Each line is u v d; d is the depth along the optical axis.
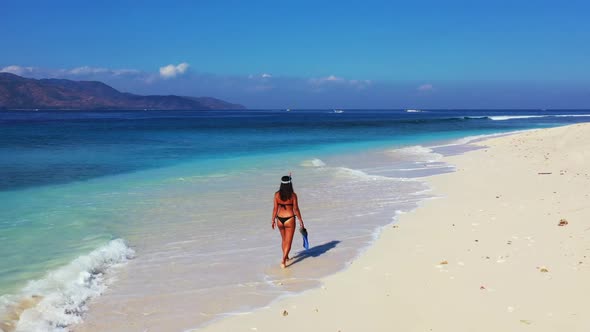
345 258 8.17
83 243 9.12
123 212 11.95
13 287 6.77
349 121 94.69
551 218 9.30
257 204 13.04
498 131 52.56
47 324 5.67
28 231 9.93
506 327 5.12
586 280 6.06
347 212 11.81
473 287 6.26
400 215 11.25
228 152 28.77
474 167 19.50
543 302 5.61
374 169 20.11
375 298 6.23
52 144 34.66
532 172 16.55
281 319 5.79
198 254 8.64
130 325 5.75
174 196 14.12
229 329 5.57
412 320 5.50
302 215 11.66
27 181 16.95
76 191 14.93
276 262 8.15
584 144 22.67
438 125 71.81
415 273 7.02
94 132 51.81
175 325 5.73
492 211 10.71
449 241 8.55
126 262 8.19
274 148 31.78
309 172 19.11
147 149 30.89
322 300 6.32
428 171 19.06
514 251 7.54
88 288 6.88
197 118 126.00
